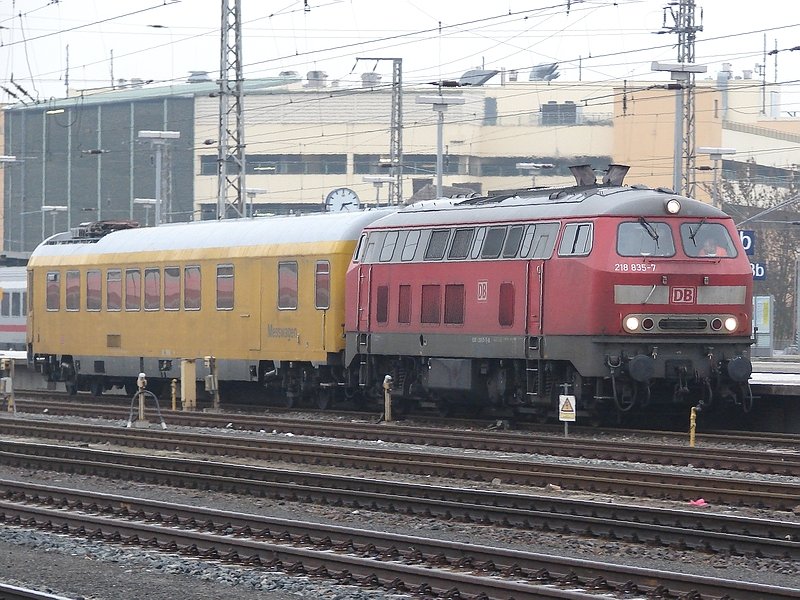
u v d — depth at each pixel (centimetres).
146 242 6031
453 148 14562
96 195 15900
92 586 2145
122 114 15575
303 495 3003
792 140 15375
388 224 4916
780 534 2384
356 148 14725
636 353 4128
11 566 2314
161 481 3366
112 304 6144
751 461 3391
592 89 14788
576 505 2673
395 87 8944
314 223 5288
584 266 4150
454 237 4625
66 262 6438
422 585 2052
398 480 3331
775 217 12900
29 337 6681
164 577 2223
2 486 3167
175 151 14100
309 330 5184
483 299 4481
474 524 2644
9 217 16675
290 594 2083
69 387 6538
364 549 2327
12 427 4712
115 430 4553
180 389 5938
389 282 4838
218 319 5588
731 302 4247
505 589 1966
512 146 14638
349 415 5125
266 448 3984
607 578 2047
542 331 4269
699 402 4141
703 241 4244
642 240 4169
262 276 5391
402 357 4872
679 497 2908
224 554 2350
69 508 2939
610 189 4306
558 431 4400
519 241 4388
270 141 13775
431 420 4850
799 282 10569
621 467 3478
